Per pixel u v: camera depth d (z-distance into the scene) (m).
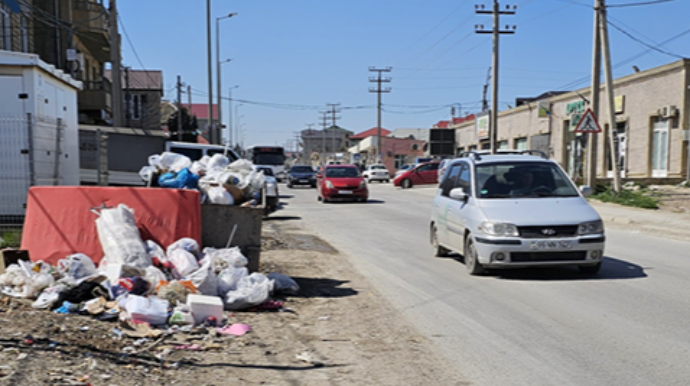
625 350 5.60
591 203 21.09
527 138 43.09
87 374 4.54
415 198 28.92
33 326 5.50
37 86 12.41
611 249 11.98
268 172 30.56
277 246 12.66
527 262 8.73
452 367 5.25
